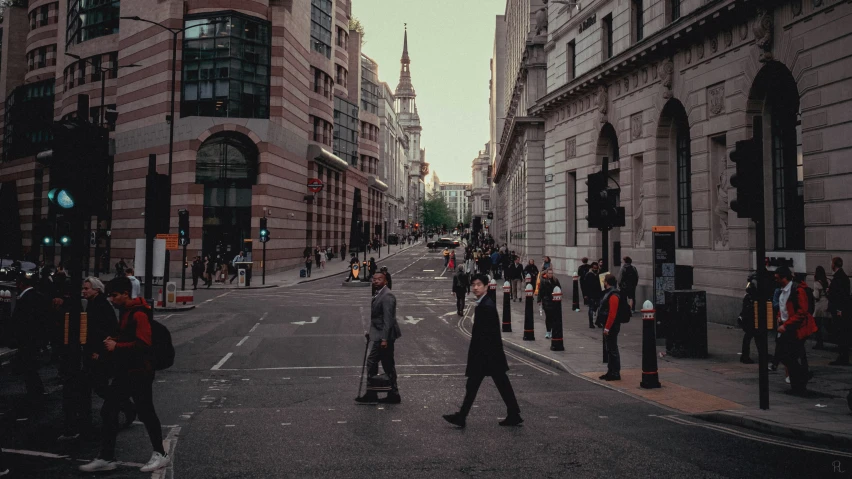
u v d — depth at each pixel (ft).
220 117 140.05
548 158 106.52
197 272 112.68
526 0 157.28
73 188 23.44
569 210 97.60
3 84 238.89
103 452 19.38
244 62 143.84
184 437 23.22
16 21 238.68
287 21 153.28
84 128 23.90
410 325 62.28
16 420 26.61
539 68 132.77
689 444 22.13
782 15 50.98
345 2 237.66
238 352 45.91
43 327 32.32
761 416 25.03
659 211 71.10
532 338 49.88
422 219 620.90
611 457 20.53
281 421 25.66
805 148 48.08
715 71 60.13
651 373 32.12
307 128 175.22
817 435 22.39
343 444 22.15
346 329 59.47
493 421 25.57
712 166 61.36
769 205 54.95
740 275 56.75
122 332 20.02
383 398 30.12
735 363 39.19
